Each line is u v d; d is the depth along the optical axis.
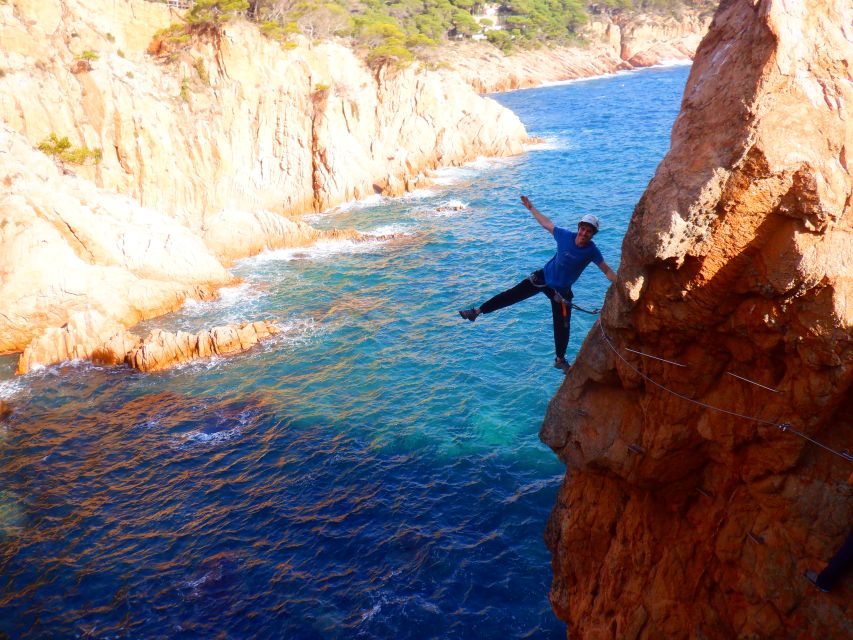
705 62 7.63
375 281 38.94
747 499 7.50
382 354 29.39
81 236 36.06
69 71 44.03
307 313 34.72
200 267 38.78
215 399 26.53
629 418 8.83
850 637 6.43
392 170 62.16
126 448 23.58
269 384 27.45
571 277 8.43
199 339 30.20
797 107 6.19
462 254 42.50
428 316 33.31
